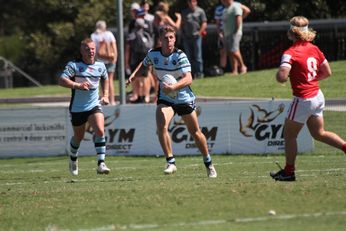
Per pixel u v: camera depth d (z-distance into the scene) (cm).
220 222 3100
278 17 12069
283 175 4056
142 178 4628
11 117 6488
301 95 3938
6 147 6494
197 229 2986
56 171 5397
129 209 3453
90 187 4225
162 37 4319
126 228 3052
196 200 3575
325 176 4369
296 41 3984
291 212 3247
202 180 4325
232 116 6159
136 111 6281
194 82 8531
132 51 7700
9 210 3606
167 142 4606
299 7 12150
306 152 6050
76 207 3578
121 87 6775
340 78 7925
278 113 6109
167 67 4319
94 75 4691
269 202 3466
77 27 13812
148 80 7681
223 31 8731
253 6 11694
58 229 3112
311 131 4047
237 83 8238
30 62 15212
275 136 6125
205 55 10662
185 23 8644
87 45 4650
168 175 4712
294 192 3688
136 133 6288
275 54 10550
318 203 3412
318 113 3994
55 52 14375
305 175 4453
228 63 10206
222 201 3528
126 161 5934
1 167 5859
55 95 9375
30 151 6494
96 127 4706
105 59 7450
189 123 4409
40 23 14900
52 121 6469
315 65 3941
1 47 15325
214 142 6191
